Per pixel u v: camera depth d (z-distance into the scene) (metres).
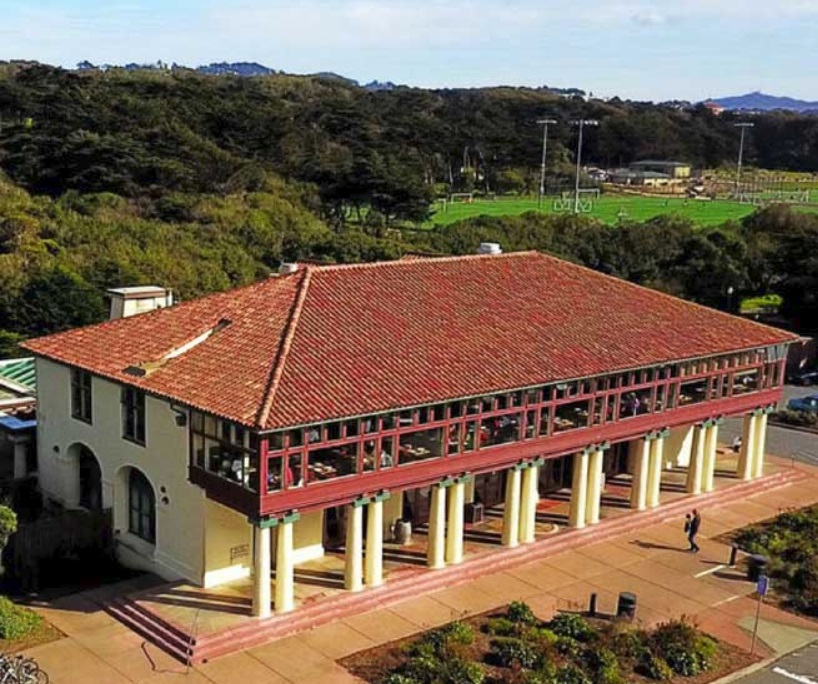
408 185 98.75
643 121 199.50
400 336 34.31
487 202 128.50
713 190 156.00
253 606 29.59
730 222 95.94
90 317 62.44
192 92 120.56
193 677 26.86
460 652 28.05
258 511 28.44
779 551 37.66
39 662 27.34
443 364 33.47
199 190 94.62
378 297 36.34
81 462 37.53
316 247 80.81
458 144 144.75
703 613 32.69
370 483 30.89
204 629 28.62
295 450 28.84
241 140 110.00
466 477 33.53
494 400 34.06
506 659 28.00
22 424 40.28
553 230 90.06
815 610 33.09
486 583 33.69
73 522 33.53
